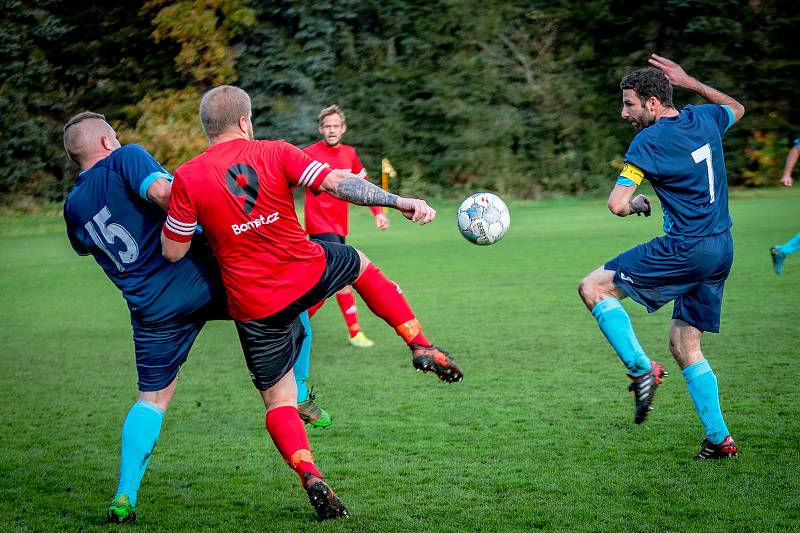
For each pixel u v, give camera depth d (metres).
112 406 8.72
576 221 27.17
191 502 5.99
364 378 9.46
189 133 35.97
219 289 5.98
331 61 37.25
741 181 36.25
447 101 36.97
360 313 14.37
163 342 5.96
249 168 5.36
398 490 6.03
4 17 36.53
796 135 35.38
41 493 6.23
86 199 5.84
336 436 7.34
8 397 9.12
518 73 37.47
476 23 37.09
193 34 36.34
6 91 36.81
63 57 37.44
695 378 6.43
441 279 16.61
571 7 37.19
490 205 6.62
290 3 37.16
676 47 36.28
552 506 5.60
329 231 11.74
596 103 37.06
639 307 13.21
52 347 11.86
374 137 37.41
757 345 9.98
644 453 6.58
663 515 5.36
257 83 37.66
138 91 37.81
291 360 5.82
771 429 6.96
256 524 5.55
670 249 6.39
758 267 15.80
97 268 20.97
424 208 5.18
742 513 5.34
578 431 7.19
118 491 5.67
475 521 5.41
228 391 9.19
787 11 35.25
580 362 9.73
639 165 6.31
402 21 37.38
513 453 6.70
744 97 35.62
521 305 13.55
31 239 28.80
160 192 5.56
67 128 6.00
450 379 5.85
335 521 5.52
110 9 37.25
